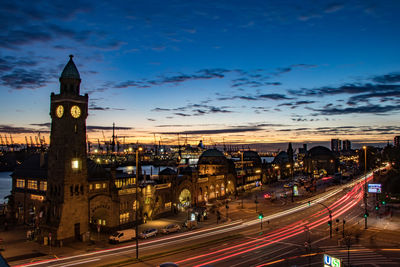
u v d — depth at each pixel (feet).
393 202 392.68
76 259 186.70
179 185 352.08
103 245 221.46
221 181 453.99
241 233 251.80
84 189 242.99
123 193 273.33
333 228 266.98
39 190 273.75
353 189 530.27
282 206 387.55
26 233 255.91
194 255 193.36
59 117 240.73
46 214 235.81
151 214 308.40
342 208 363.97
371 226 272.51
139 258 186.29
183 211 353.92
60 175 234.17
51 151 243.40
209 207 384.06
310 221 296.92
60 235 222.69
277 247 211.00
